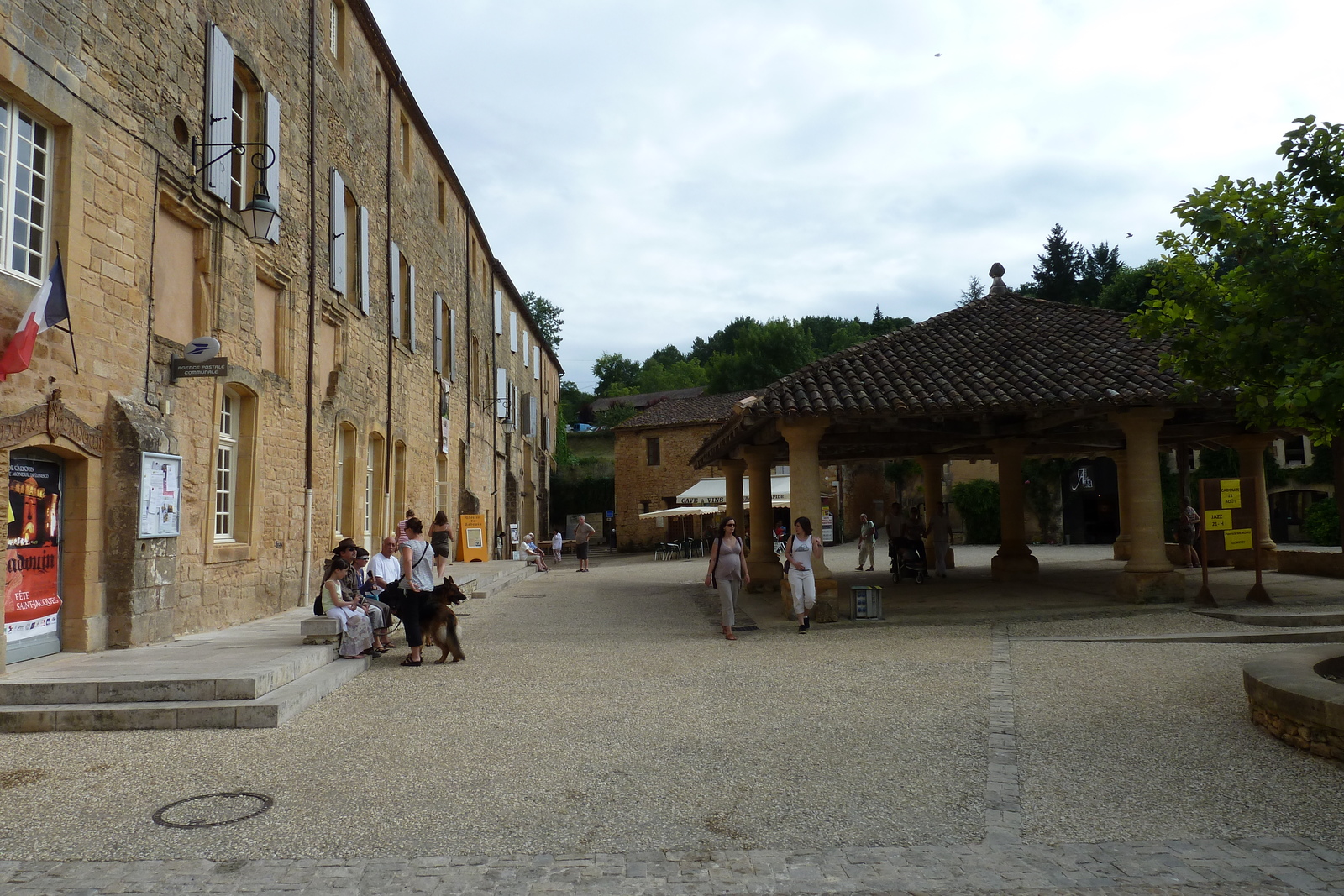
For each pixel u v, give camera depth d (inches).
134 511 352.2
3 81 292.7
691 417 1798.7
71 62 326.0
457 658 385.1
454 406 1034.1
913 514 756.0
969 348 564.4
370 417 696.4
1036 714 273.6
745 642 441.4
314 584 565.9
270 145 456.1
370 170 710.5
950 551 874.1
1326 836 173.6
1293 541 1288.1
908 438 665.0
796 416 485.7
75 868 160.1
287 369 527.5
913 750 236.1
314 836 176.9
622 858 165.6
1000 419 578.9
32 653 319.6
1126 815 187.3
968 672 342.6
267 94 495.2
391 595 382.0
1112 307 1744.6
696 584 844.6
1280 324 252.2
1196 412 584.4
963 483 1523.1
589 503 1980.8
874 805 194.2
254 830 179.9
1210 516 507.5
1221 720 257.8
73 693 272.4
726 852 168.4
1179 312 295.3
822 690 314.3
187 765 225.8
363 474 677.9
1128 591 523.5
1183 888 151.2
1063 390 491.2
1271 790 199.6
